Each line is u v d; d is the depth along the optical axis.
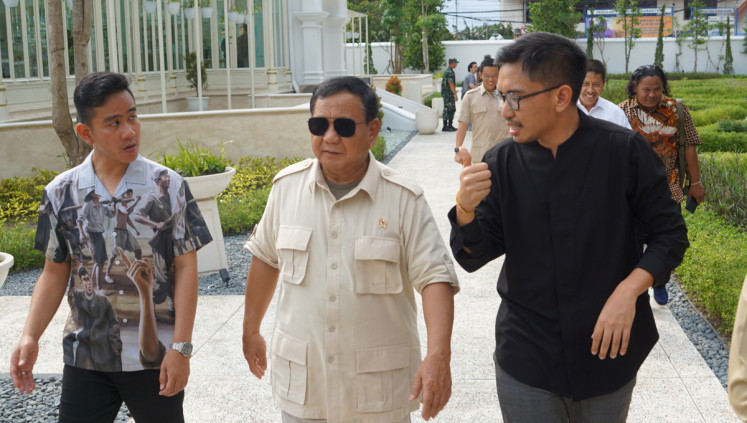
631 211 2.52
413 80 28.42
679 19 56.41
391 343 2.56
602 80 5.13
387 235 2.54
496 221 2.60
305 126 12.96
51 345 5.30
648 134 5.37
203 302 6.18
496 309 5.88
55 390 4.59
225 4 16.84
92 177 2.77
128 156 2.72
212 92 19.72
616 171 2.47
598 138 2.48
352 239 2.53
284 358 2.60
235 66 19.72
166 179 2.79
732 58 43.97
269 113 12.85
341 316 2.52
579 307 2.47
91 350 2.75
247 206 9.30
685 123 5.41
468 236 2.44
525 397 2.54
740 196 8.55
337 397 2.52
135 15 16.56
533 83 2.40
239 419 4.13
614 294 2.37
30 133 11.20
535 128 2.44
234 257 7.72
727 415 4.05
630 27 45.81
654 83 5.25
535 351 2.52
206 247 6.71
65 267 2.88
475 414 4.12
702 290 5.65
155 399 2.82
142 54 17.25
